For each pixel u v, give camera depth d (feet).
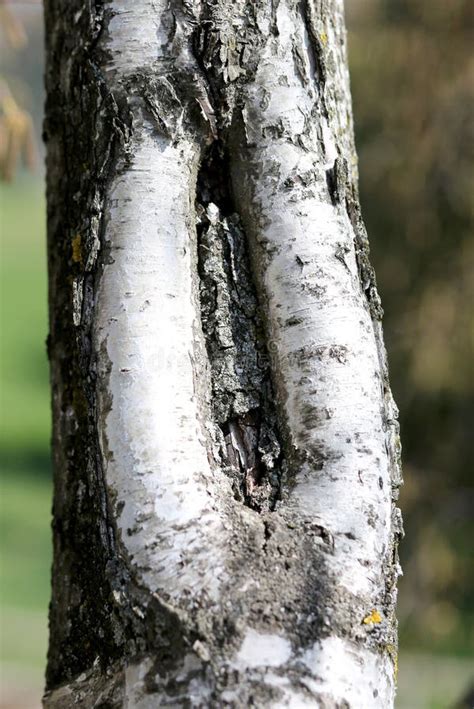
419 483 17.02
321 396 6.29
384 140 16.72
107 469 6.23
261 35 6.40
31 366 46.21
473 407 17.06
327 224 6.38
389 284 16.81
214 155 6.43
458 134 16.57
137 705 6.08
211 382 6.35
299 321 6.33
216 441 6.32
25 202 70.90
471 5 16.20
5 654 19.04
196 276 6.36
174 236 6.31
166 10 6.37
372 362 6.35
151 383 6.23
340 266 6.37
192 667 6.04
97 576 6.30
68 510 6.43
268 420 6.36
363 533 6.21
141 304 6.26
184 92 6.35
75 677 6.33
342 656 6.07
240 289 6.40
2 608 21.79
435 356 16.43
